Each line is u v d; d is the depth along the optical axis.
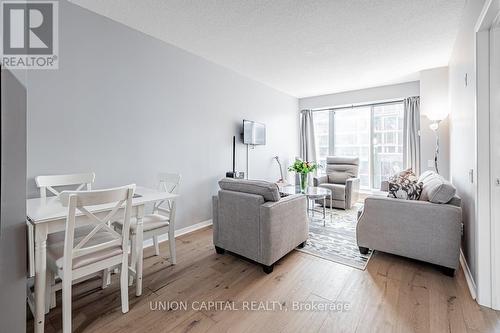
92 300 1.81
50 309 1.70
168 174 2.63
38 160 2.10
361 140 5.56
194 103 3.44
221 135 3.92
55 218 1.42
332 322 1.58
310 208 4.48
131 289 1.96
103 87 2.49
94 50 2.41
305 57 3.50
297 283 2.05
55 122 2.19
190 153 3.41
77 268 1.45
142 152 2.84
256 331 1.51
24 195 1.19
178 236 3.23
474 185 1.89
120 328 1.53
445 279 2.09
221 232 2.58
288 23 2.57
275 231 2.24
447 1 2.20
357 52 3.31
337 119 5.87
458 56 2.73
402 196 2.46
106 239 1.79
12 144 1.05
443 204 2.19
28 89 2.04
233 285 2.03
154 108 2.95
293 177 5.95
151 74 2.90
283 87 5.13
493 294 1.70
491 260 1.71
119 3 2.25
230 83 4.05
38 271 1.40
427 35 2.83
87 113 2.38
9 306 1.06
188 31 2.76
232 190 2.53
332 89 5.29
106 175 2.54
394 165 5.16
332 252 2.66
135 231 2.02
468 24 2.15
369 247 2.54
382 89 5.00
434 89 3.93
